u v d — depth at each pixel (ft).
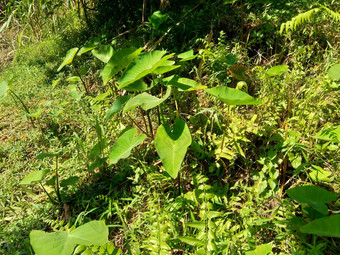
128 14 13.50
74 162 8.48
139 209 6.90
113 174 8.02
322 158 6.38
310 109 6.98
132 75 6.91
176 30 11.28
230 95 5.70
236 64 8.36
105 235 4.53
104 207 7.13
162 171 7.34
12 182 8.36
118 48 12.39
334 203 5.59
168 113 8.98
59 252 4.25
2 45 21.25
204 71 9.80
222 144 6.74
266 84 7.61
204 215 5.33
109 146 8.53
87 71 12.53
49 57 15.48
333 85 6.89
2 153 9.68
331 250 5.07
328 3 9.59
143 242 5.89
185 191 7.06
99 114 9.67
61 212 7.39
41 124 10.69
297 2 9.84
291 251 5.00
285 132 6.62
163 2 11.83
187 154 7.59
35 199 7.69
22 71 14.94
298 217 5.18
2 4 21.61
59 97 12.03
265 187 6.23
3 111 12.10
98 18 14.67
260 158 6.68
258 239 5.43
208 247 4.98
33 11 16.37
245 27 10.71
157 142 5.74
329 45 8.45
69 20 17.94
